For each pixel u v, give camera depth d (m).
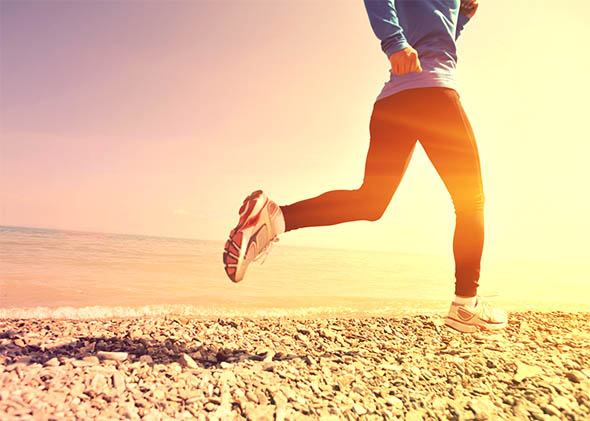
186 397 1.51
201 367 1.95
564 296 9.34
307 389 1.71
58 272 10.52
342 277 13.61
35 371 1.62
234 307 5.54
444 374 1.99
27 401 1.33
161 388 1.59
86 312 4.66
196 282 9.52
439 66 1.92
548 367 2.01
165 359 2.04
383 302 6.53
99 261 15.46
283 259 25.77
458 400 1.63
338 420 1.42
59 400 1.36
